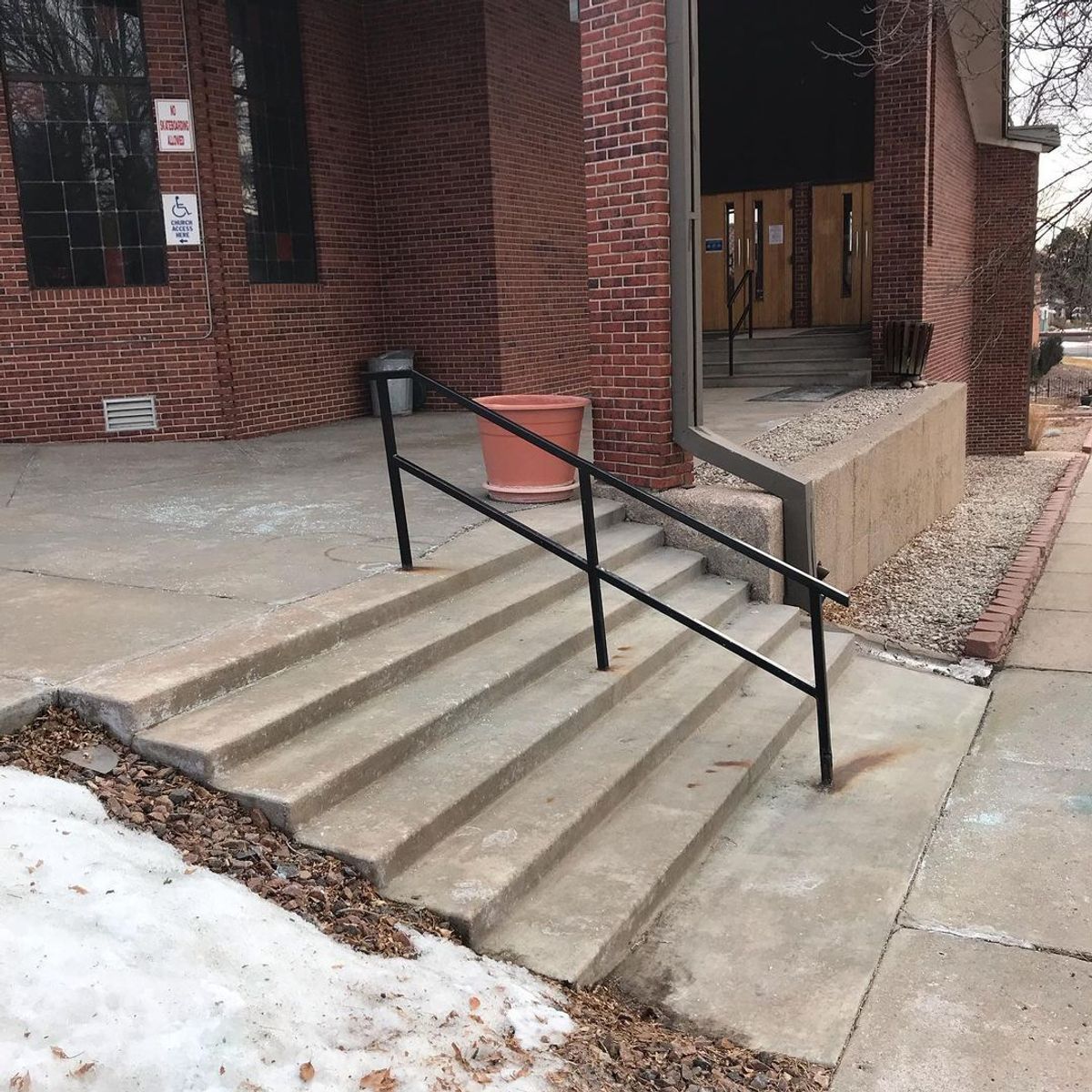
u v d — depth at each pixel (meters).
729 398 13.33
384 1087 2.57
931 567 9.77
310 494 7.70
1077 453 21.12
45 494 7.81
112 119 10.02
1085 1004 3.40
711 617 6.25
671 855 4.05
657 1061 3.06
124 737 3.76
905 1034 3.27
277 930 3.05
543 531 6.44
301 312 11.77
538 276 13.45
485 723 4.56
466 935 3.37
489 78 12.19
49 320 10.11
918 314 14.02
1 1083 2.27
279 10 11.29
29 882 2.93
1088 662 7.01
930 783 5.09
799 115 17.14
